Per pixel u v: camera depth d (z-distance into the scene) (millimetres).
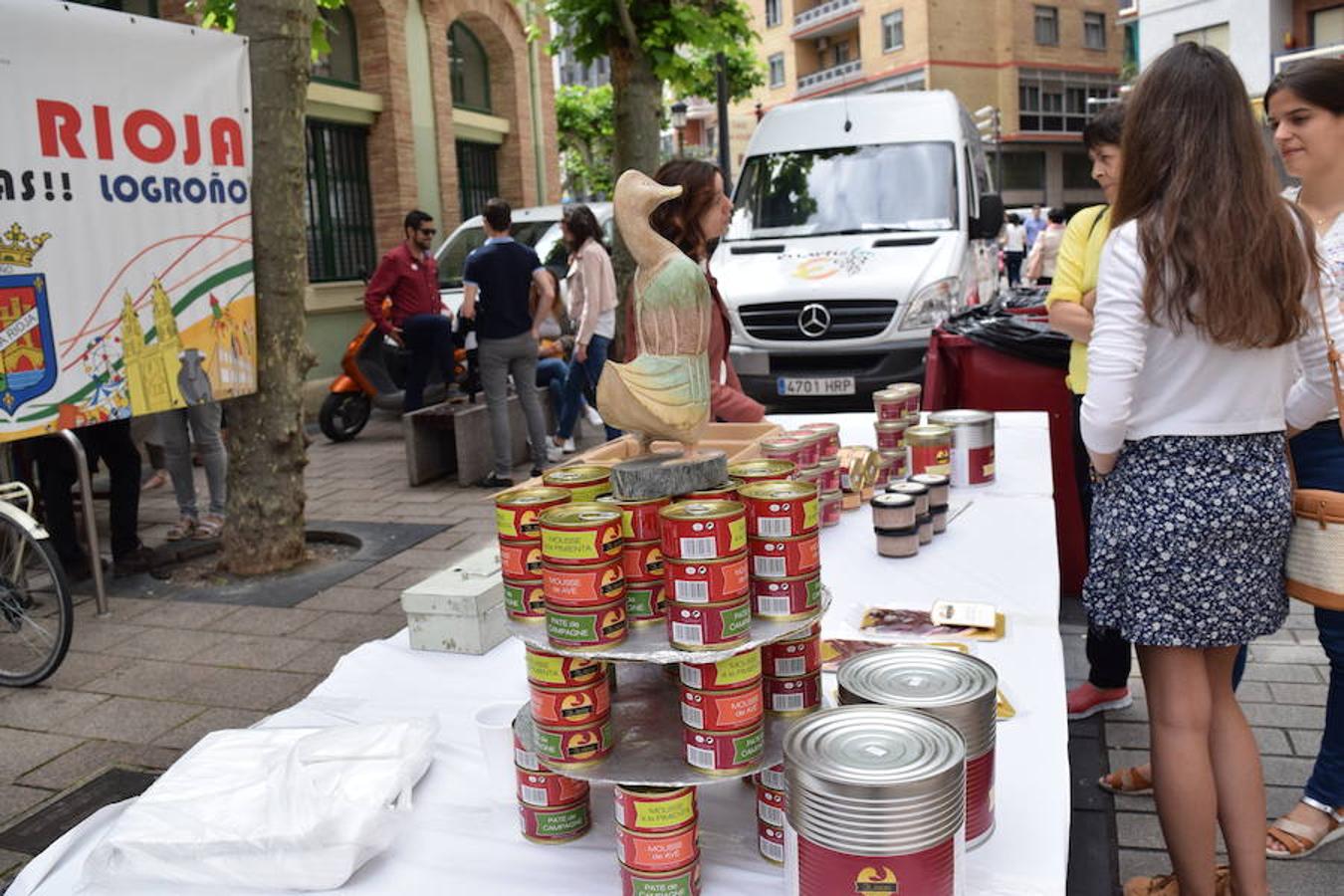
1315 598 2307
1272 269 2098
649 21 9219
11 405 4996
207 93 5648
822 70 51781
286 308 6031
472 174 16344
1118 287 2230
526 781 1786
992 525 3270
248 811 1797
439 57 14695
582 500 1901
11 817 3547
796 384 8844
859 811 1355
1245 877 2459
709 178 3488
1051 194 48938
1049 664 2270
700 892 1641
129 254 5383
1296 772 3508
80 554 6188
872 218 9484
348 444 10398
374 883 1705
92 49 5148
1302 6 27250
